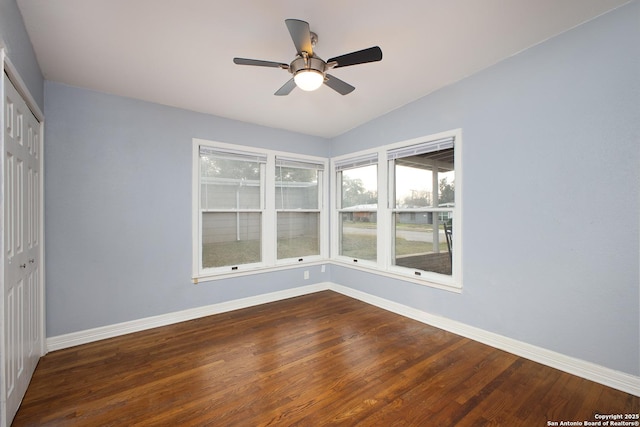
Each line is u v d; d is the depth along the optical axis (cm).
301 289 418
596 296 202
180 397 188
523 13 191
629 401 182
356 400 185
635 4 183
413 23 198
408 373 216
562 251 216
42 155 239
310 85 196
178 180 318
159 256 306
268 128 389
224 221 357
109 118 280
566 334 215
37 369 221
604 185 197
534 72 228
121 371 219
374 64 251
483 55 240
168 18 185
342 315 337
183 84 271
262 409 177
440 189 304
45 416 171
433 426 163
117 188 283
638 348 186
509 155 245
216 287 343
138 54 223
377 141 367
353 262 407
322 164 443
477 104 265
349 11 184
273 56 230
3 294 150
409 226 338
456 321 285
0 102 147
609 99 194
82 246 266
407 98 316
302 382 204
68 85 260
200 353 246
